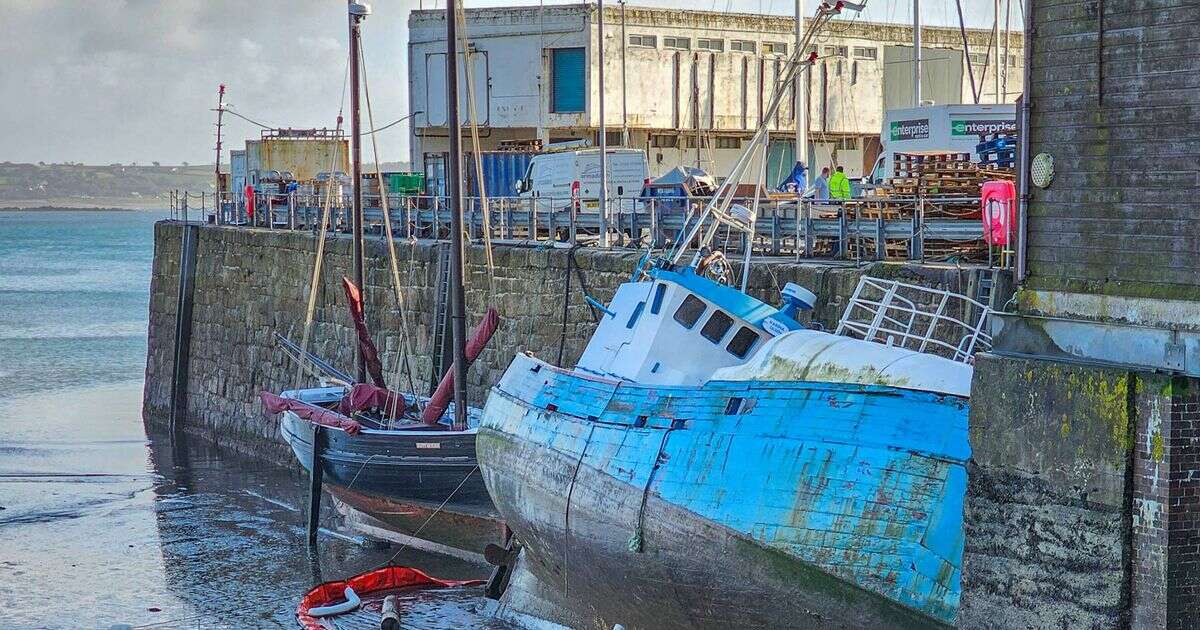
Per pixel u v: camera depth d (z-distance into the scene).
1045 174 14.77
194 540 29.16
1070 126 14.59
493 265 31.34
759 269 24.12
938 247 24.67
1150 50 13.96
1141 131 14.05
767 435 17.48
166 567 27.19
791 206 26.91
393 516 27.77
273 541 29.05
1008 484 14.74
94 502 32.91
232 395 42.25
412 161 54.12
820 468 16.78
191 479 35.84
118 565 27.42
